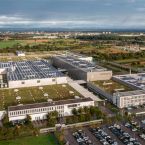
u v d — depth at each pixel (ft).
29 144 510.17
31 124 583.58
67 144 504.02
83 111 653.71
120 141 523.70
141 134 548.31
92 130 572.10
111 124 606.14
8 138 531.91
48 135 554.87
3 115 640.58
